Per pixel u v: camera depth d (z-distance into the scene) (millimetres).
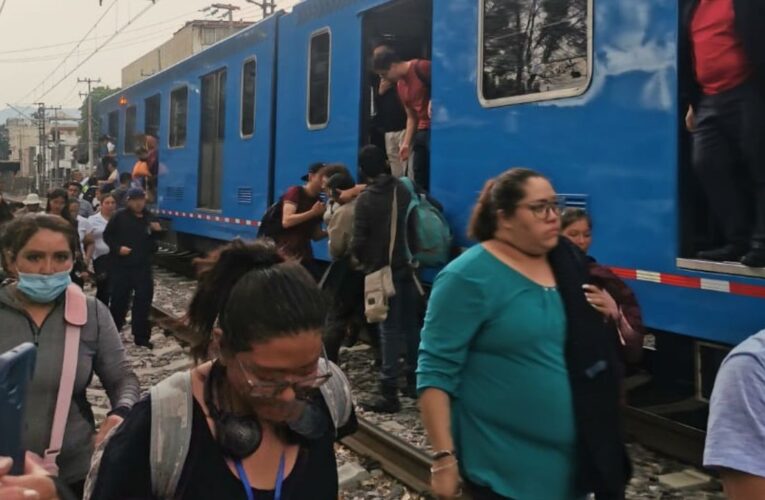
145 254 7926
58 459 2568
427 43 7254
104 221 8703
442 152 5727
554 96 4715
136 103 14875
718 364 4215
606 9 4371
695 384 4402
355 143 6879
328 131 7340
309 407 1675
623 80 4270
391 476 4516
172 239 13367
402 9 6770
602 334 2447
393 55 6332
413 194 5461
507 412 2420
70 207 8234
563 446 2400
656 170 4090
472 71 5398
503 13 5129
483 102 5297
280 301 1485
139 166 13586
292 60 8070
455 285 2439
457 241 5586
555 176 4727
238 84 9609
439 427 2449
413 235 5453
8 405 1482
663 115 4043
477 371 2471
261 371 1487
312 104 7668
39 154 71938
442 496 2434
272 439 1629
